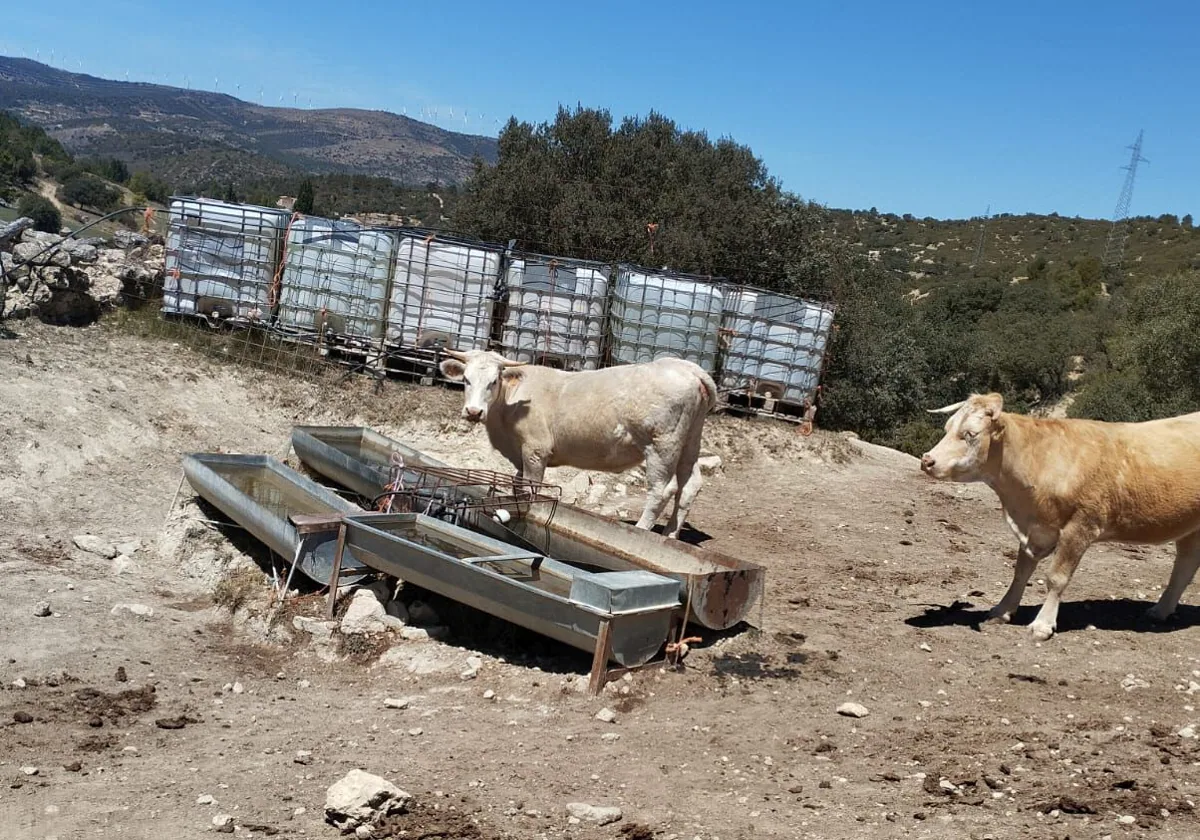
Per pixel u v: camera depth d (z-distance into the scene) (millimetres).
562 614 7695
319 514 9711
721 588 8430
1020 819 5496
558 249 26000
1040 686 7941
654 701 7551
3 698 7008
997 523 15195
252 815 5449
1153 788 5875
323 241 17859
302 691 7750
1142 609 10250
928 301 61781
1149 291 33500
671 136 29797
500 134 29484
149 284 17922
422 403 16891
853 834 5348
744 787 6031
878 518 14797
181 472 13102
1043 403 48375
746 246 26891
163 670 7875
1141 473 8797
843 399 26625
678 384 10445
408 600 9078
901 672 8273
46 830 5180
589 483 14812
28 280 16281
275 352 17391
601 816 5461
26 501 11367
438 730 6887
